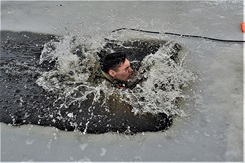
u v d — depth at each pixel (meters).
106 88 2.51
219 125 2.15
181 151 2.00
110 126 2.21
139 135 2.13
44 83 2.65
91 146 2.08
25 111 2.38
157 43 3.04
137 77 2.53
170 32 3.22
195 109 2.29
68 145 2.10
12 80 2.71
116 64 2.34
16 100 2.49
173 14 3.56
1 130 2.23
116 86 2.51
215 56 2.81
